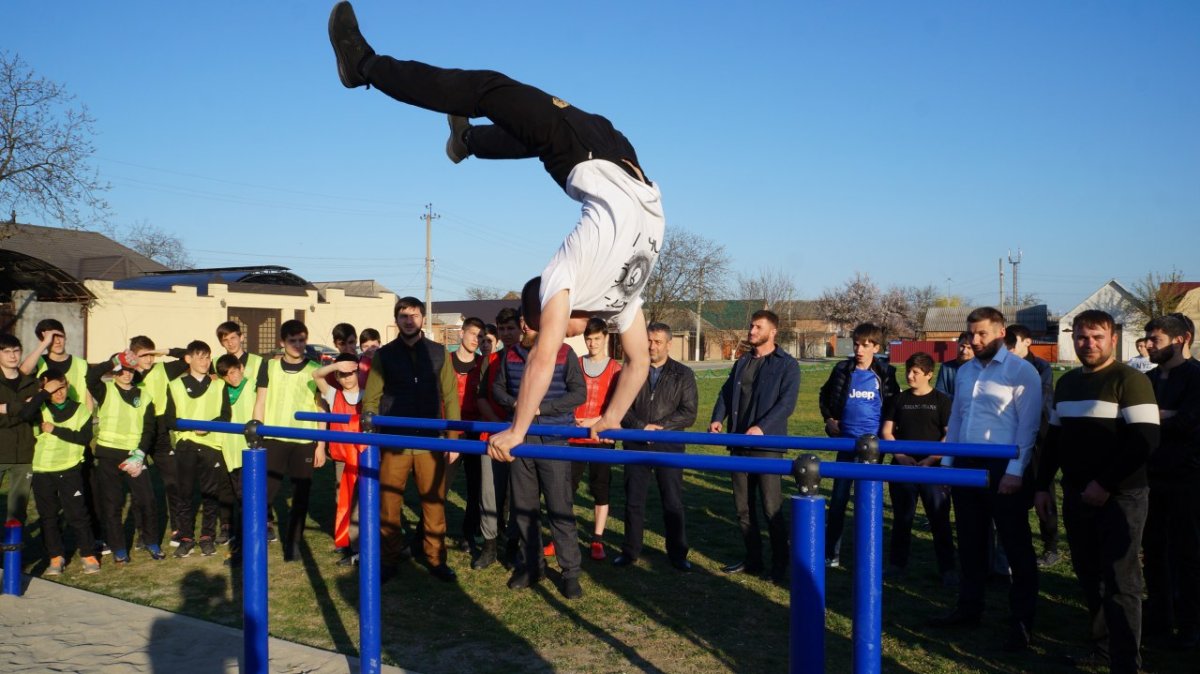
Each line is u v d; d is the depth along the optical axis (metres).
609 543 7.09
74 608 5.18
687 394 6.35
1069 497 4.36
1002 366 4.77
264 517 3.73
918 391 6.03
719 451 12.30
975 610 4.89
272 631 4.87
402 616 5.16
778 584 5.83
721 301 53.44
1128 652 3.94
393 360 6.05
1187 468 4.48
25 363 5.80
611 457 2.64
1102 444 4.13
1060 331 49.78
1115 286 48.22
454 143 3.71
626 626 4.95
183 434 6.60
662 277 47.06
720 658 4.45
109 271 37.56
